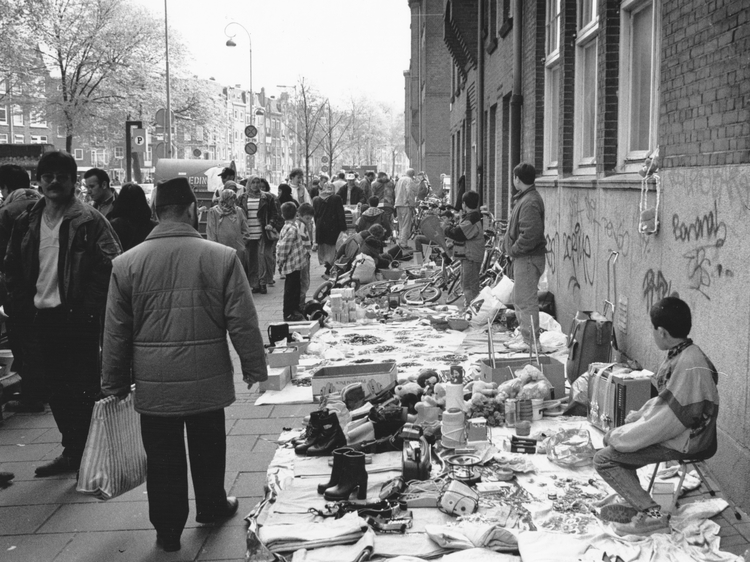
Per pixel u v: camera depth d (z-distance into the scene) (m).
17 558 4.55
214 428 4.82
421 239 18.28
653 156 6.87
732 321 5.12
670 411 4.44
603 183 8.37
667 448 4.52
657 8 7.46
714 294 5.43
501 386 6.69
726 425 5.17
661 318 4.52
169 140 45.16
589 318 7.39
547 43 12.35
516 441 5.89
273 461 5.86
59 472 5.88
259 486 5.54
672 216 6.27
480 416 6.47
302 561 4.25
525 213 9.07
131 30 45.56
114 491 4.71
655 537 4.43
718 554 4.26
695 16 5.80
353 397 6.87
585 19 10.17
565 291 10.41
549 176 12.06
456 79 31.28
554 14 11.93
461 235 11.83
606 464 4.65
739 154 5.08
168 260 4.55
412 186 23.20
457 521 4.71
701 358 4.49
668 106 6.36
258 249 15.34
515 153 14.13
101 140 49.44
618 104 8.48
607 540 4.39
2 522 5.04
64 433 5.86
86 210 5.81
